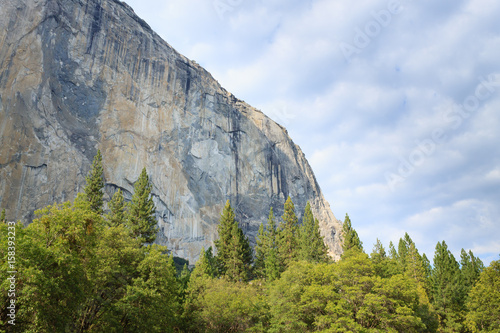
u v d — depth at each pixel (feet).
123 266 114.21
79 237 84.84
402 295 124.36
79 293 82.43
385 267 170.19
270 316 143.64
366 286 126.31
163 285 116.47
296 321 124.36
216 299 141.38
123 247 119.96
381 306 116.78
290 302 129.70
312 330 125.18
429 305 197.67
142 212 194.70
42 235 80.33
